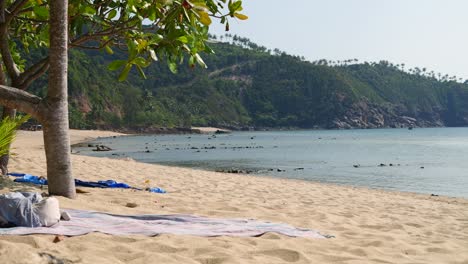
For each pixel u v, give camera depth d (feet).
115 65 20.51
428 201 44.86
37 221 15.79
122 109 516.73
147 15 23.68
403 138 355.36
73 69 484.33
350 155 157.07
